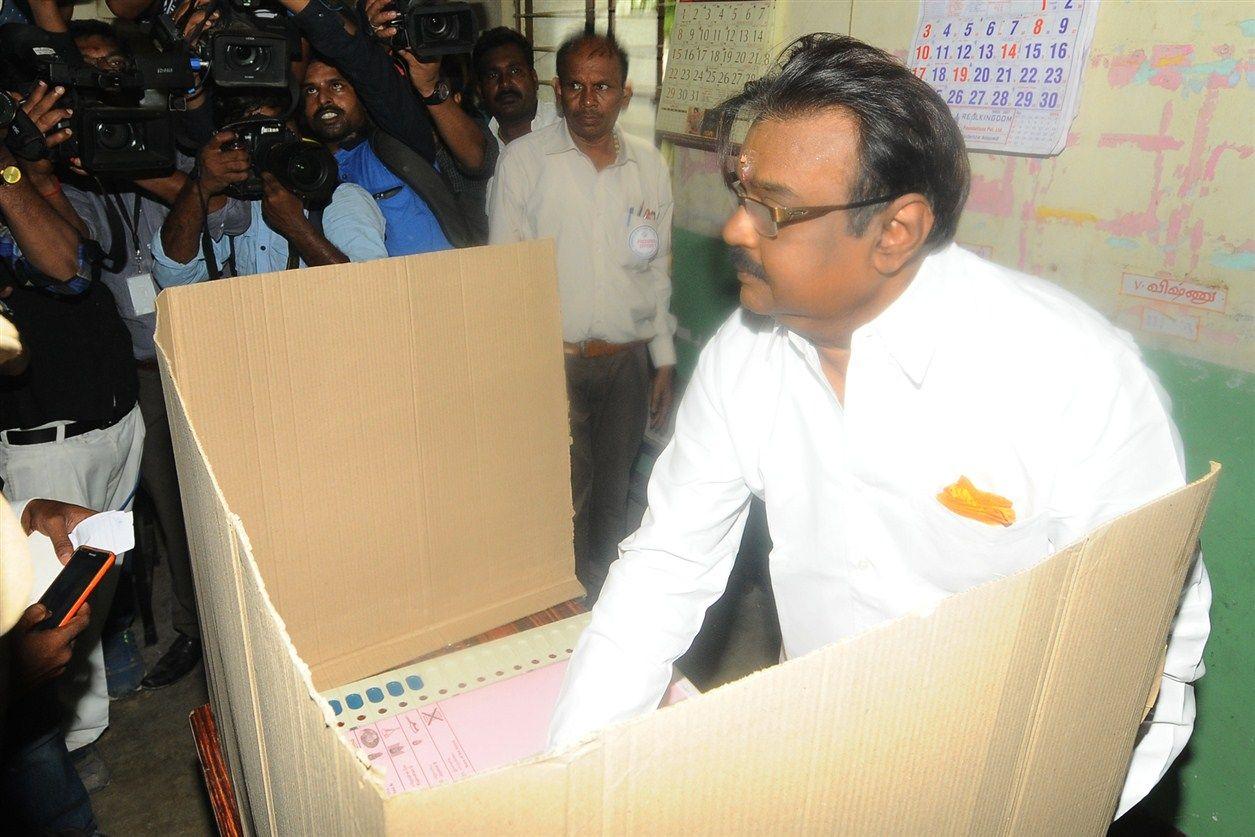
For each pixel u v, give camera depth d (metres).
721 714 0.43
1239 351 1.42
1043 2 1.58
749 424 0.98
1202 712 1.62
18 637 1.06
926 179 0.74
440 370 1.16
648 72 2.67
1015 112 1.65
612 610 0.92
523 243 1.18
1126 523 0.54
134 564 2.20
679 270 2.70
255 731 0.55
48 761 1.50
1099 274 1.59
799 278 0.78
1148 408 0.80
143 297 1.87
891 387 0.86
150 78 1.69
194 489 0.65
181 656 2.19
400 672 1.02
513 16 3.17
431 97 2.17
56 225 1.58
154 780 1.92
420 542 1.20
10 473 1.70
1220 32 1.35
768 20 2.19
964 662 0.50
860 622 1.01
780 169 0.74
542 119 2.62
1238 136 1.36
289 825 0.52
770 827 0.49
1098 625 0.57
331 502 1.12
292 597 1.13
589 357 2.33
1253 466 1.44
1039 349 0.81
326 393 1.08
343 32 1.85
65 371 1.67
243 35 1.71
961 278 0.84
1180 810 1.71
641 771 0.42
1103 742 0.65
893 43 1.87
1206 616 0.79
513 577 1.30
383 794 0.36
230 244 1.88
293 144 1.74
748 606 2.45
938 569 0.94
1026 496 0.85
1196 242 1.44
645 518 1.02
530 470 1.28
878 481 0.91
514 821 0.40
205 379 0.99
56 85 1.60
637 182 2.27
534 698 1.00
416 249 2.08
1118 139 1.52
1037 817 0.64
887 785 0.52
